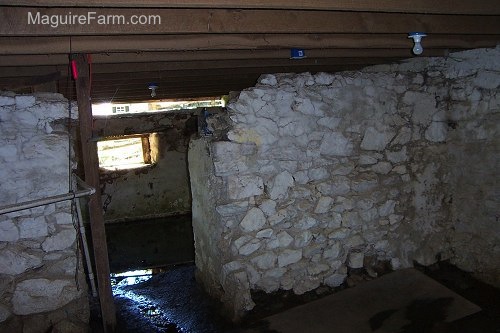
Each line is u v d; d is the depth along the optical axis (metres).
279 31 2.01
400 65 3.68
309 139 3.27
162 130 6.36
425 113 3.64
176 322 3.34
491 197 3.35
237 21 1.94
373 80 3.45
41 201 2.33
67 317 2.77
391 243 3.65
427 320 2.91
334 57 2.98
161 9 1.81
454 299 3.15
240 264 3.12
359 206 3.49
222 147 2.99
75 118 2.69
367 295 3.28
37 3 1.39
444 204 3.78
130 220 6.54
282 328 2.91
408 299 3.19
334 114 3.33
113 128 6.03
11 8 1.63
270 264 3.22
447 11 1.91
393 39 2.59
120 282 4.43
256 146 3.10
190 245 5.68
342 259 3.49
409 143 3.62
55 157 2.61
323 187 3.35
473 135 3.45
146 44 2.11
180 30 1.85
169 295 3.85
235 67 3.11
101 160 7.85
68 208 2.67
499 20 2.49
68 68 2.72
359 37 2.50
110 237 6.13
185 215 6.80
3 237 2.53
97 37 2.03
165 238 6.02
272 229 3.21
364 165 3.50
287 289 3.29
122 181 6.43
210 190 3.30
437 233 3.79
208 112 3.34
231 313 3.14
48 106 2.58
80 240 3.02
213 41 2.20
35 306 2.66
